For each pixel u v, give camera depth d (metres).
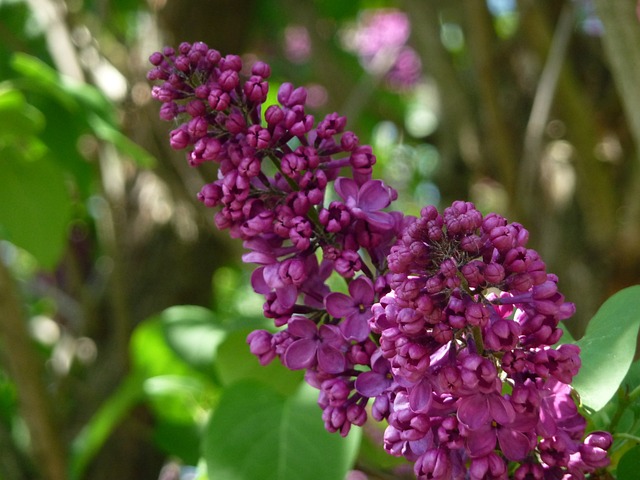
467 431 0.34
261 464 0.45
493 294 0.35
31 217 0.59
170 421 0.64
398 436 0.35
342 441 0.45
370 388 0.36
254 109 0.37
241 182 0.36
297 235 0.36
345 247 0.37
